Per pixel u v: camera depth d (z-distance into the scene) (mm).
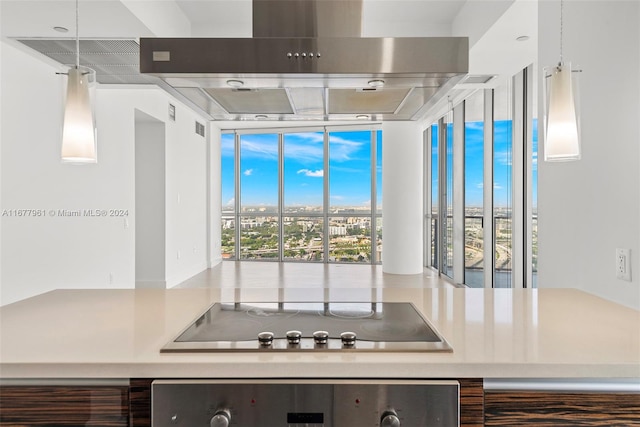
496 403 1072
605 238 1716
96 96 1717
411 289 1967
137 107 5250
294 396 1050
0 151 3822
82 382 1081
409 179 7434
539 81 2229
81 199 4723
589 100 1809
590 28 1790
